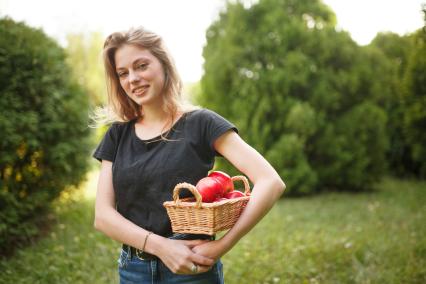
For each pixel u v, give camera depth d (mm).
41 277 3494
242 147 1596
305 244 4527
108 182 1773
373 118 8406
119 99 1839
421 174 10203
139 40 1679
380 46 10680
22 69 4383
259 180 1534
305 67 8102
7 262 3779
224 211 1434
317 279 3580
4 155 3984
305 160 7934
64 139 5027
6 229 3914
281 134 8055
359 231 5047
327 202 7328
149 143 1688
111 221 1646
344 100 8508
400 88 6996
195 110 1720
